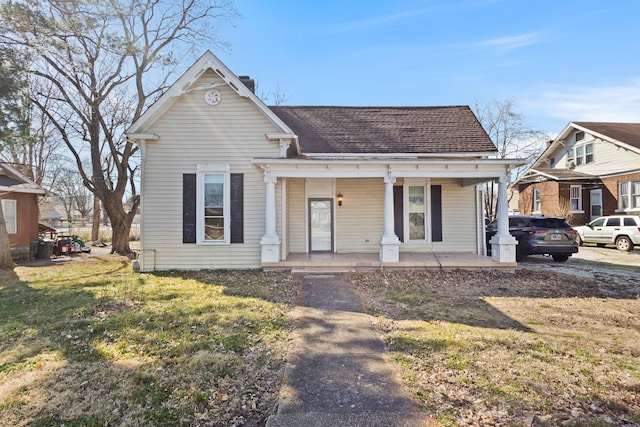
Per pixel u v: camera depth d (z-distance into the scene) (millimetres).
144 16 14227
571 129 22469
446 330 4777
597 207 20203
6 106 9555
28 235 14016
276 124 9594
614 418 2717
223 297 6613
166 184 9633
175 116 9648
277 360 3832
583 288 7461
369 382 3312
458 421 2670
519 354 3953
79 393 3123
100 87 14547
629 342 4359
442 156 10938
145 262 9562
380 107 13742
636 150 17906
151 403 2973
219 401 3010
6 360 3828
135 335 4570
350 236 11625
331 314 5574
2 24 9289
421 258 10125
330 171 9383
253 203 9734
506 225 9422
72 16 10164
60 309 5789
